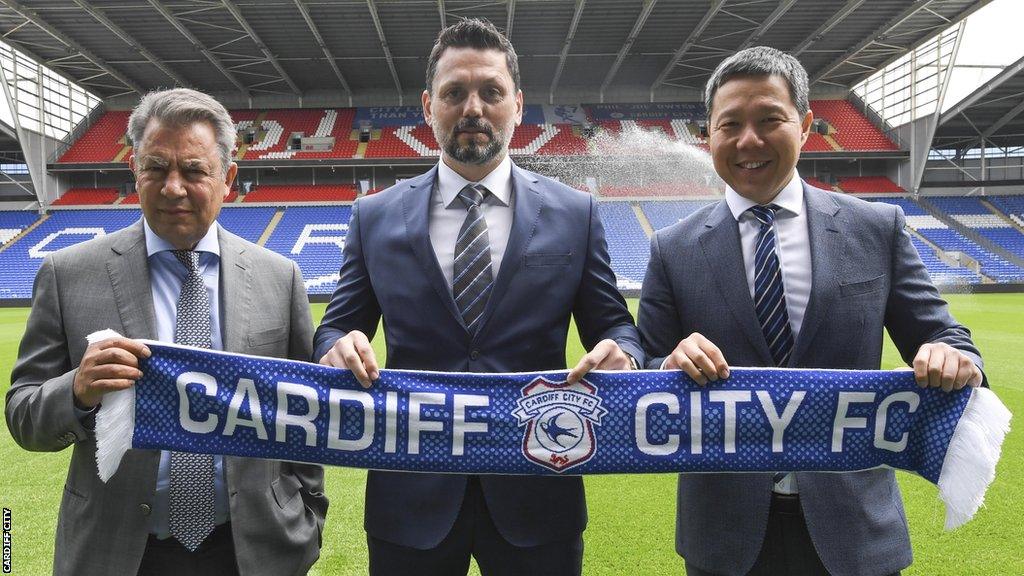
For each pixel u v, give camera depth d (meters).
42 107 25.91
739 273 2.08
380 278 2.20
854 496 1.94
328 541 3.63
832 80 28.25
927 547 3.50
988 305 17.09
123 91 28.05
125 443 1.86
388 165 26.53
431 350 2.13
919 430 1.93
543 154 27.77
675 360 1.97
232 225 26.06
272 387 1.99
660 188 27.89
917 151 26.72
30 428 1.85
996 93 22.95
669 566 3.28
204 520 1.98
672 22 20.95
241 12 19.52
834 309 1.98
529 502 2.05
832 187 27.81
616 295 2.30
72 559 1.92
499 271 2.12
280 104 29.69
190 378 1.94
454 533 2.05
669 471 1.98
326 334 2.22
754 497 1.98
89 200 27.14
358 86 28.89
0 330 13.65
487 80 2.13
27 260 23.38
